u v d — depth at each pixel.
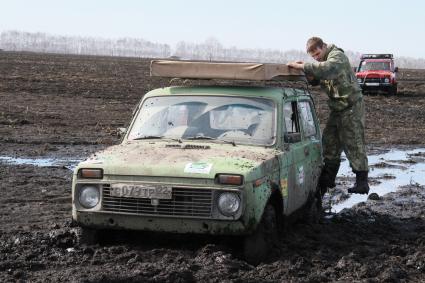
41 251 6.79
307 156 8.06
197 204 6.12
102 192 6.35
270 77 7.43
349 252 7.18
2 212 9.05
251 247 6.41
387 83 37.09
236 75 7.45
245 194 6.07
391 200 10.88
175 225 6.20
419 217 9.55
